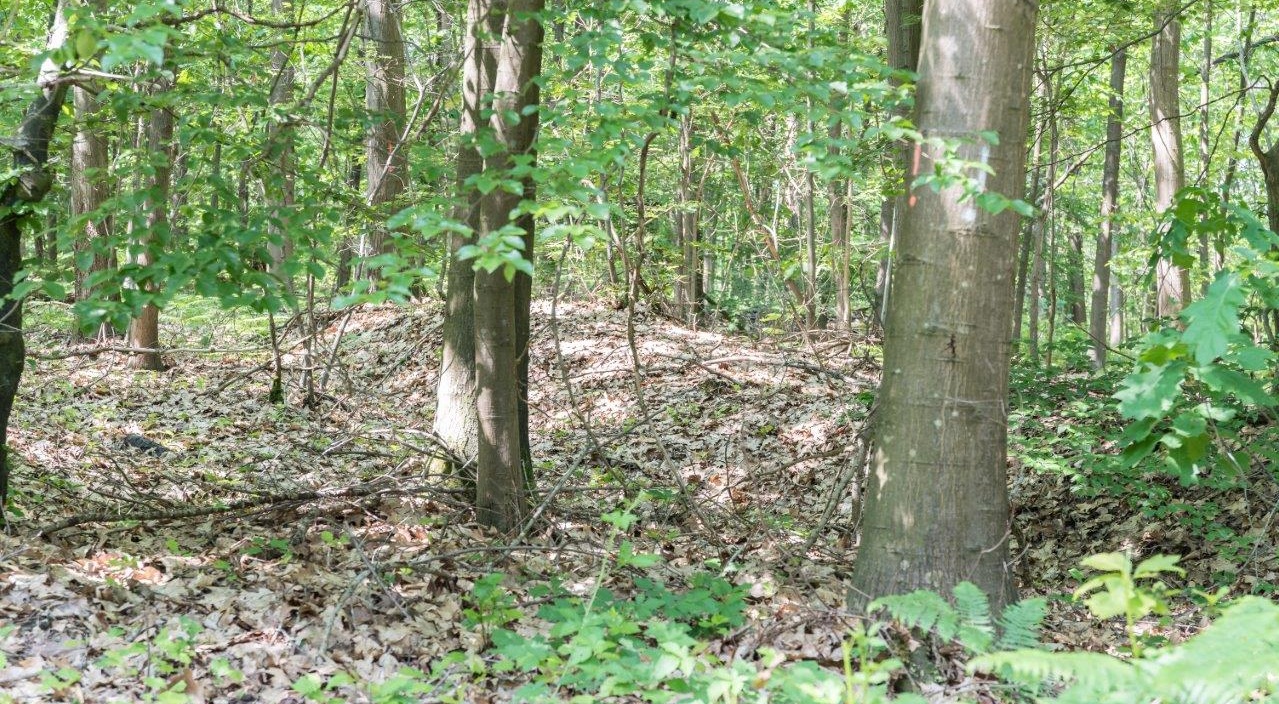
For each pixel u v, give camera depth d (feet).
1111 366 30.35
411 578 16.83
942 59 14.33
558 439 30.50
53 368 38.17
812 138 14.02
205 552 17.84
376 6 39.27
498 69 17.99
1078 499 24.59
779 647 14.23
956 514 14.58
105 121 18.26
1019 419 24.22
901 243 15.11
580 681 10.88
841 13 37.04
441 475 21.45
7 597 14.16
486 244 10.95
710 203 53.88
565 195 12.72
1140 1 31.71
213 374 39.47
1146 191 71.72
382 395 36.55
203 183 15.72
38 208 16.42
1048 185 40.75
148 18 11.83
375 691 11.16
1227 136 59.16
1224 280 11.00
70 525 17.62
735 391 34.50
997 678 13.53
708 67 14.79
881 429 15.25
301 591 15.79
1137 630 17.98
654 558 11.98
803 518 24.14
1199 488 23.62
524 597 16.47
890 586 14.76
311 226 15.57
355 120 18.19
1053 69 32.32
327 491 20.40
